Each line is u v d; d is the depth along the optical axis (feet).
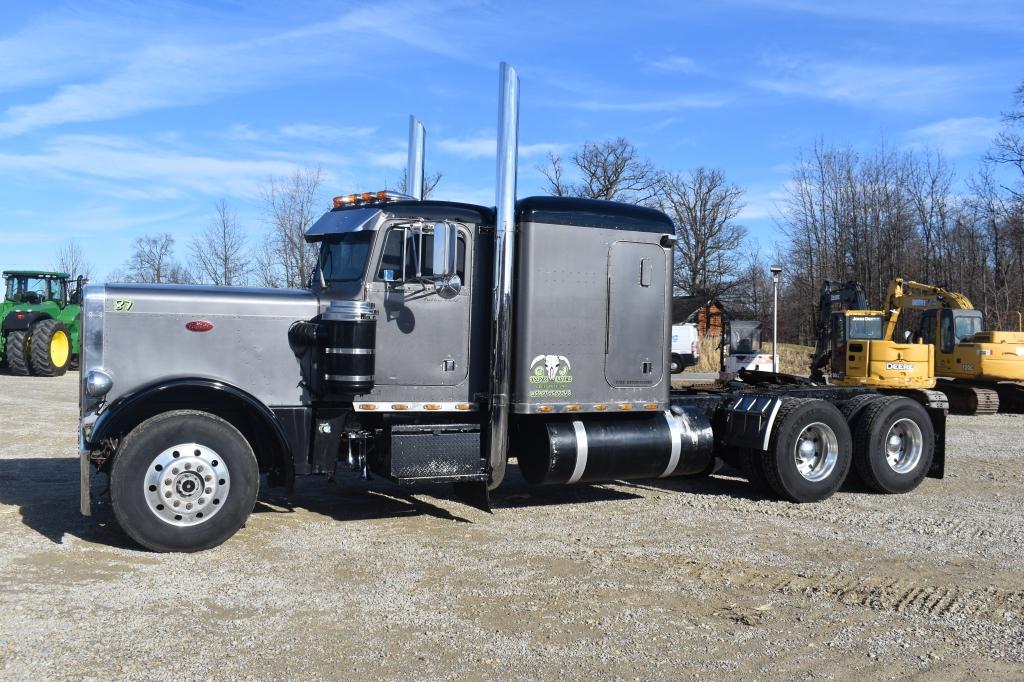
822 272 168.66
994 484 33.78
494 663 14.87
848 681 14.47
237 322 22.61
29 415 48.26
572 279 25.34
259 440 23.16
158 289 22.33
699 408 29.55
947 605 18.49
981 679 14.65
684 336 136.15
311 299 23.38
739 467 30.73
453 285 23.35
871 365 63.72
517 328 24.73
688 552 22.29
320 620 16.76
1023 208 136.77
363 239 23.72
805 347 161.89
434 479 23.75
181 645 15.30
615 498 29.50
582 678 14.34
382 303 23.49
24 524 23.50
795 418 28.91
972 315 70.13
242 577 19.30
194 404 22.67
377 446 24.29
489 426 24.27
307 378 23.15
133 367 21.81
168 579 18.99
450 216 24.27
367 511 26.37
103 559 20.34
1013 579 20.48
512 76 23.93
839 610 18.08
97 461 22.04
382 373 23.49
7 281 80.18
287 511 26.14
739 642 16.14
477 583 19.31
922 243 157.69
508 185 23.89
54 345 75.92
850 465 30.68
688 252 220.43
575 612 17.57
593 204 25.96
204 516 21.15
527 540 23.24
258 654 14.99
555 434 25.41
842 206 164.86
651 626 16.87
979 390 66.90
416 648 15.47
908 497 30.81
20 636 15.48
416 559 21.11
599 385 25.82
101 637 15.56
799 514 27.43
